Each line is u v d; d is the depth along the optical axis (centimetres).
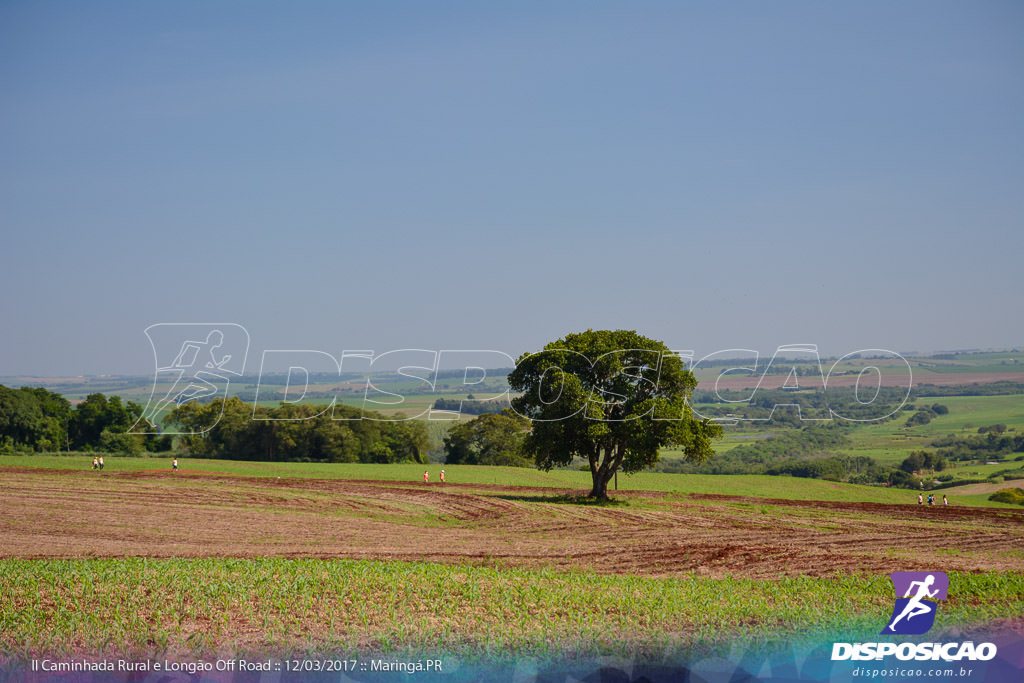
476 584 2300
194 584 2178
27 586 2111
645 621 1983
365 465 9700
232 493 6047
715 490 7838
